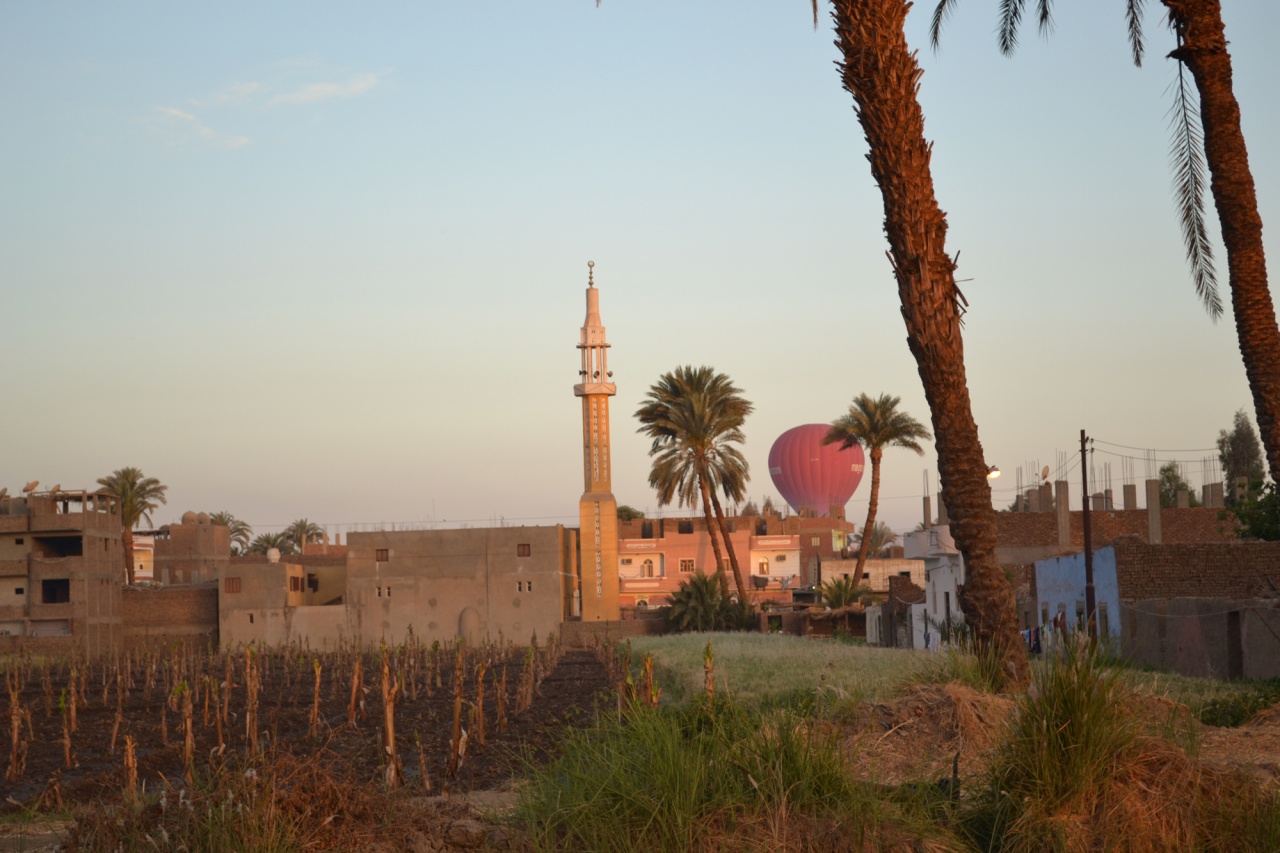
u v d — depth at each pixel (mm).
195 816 8352
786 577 112000
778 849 8391
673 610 84188
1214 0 18484
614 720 10078
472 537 87375
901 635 65125
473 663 62438
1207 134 18625
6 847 10688
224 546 106688
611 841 8430
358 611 86938
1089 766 9219
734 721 9977
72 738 28609
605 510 91375
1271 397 18125
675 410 81875
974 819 9391
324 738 24391
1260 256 18359
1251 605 27641
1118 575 37031
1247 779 9602
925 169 17641
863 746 11883
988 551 17234
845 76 17844
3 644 75688
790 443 126562
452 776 17578
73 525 79750
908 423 82500
